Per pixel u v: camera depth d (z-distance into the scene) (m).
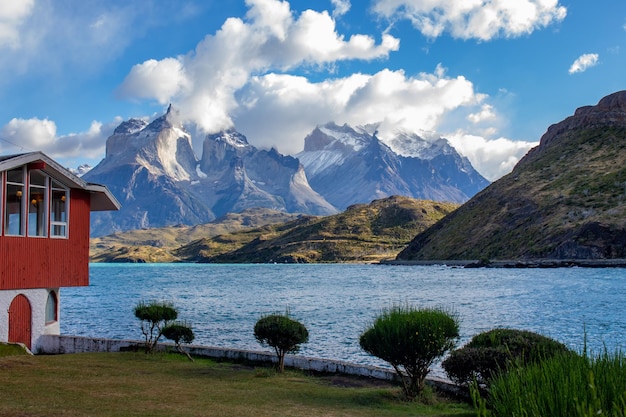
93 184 36.03
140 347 33.41
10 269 31.30
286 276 186.75
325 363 27.11
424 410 19.33
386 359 21.28
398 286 122.94
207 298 101.19
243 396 21.11
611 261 158.88
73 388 20.88
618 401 6.77
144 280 181.75
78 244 35.31
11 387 20.45
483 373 18.33
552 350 18.00
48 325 35.03
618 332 49.19
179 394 20.91
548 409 6.97
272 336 26.36
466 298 88.94
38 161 32.47
